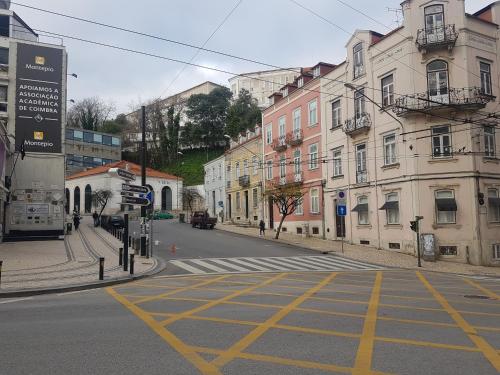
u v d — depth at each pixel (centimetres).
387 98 2836
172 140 8862
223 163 5631
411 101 2595
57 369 575
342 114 3275
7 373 559
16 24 3800
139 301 1127
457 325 854
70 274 1642
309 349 673
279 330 797
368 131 2989
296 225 3884
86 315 935
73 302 1117
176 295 1234
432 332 792
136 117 9319
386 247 2812
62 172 3344
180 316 922
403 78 2683
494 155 2628
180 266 2053
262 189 4519
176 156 8812
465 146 2527
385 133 2838
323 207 3497
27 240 3083
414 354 650
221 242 3178
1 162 2652
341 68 3278
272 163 4350
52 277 1563
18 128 3253
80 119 9475
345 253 2666
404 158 2677
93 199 6322
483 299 1214
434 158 2567
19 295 1264
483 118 2577
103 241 3092
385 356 638
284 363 603
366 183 2989
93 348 671
